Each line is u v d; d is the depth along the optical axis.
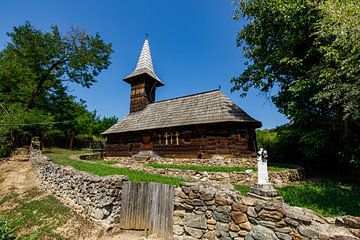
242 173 9.66
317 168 14.70
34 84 22.83
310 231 3.39
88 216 6.94
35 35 22.36
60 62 24.02
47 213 7.70
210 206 4.98
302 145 13.83
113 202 6.58
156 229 5.98
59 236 6.16
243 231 4.26
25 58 22.86
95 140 37.47
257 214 4.13
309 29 10.43
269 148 18.58
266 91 14.82
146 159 16.39
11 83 22.73
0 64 21.75
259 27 13.94
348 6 6.87
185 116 15.73
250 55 15.52
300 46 12.16
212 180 9.88
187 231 5.29
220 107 14.55
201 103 16.34
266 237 3.87
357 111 6.95
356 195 7.79
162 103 19.88
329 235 3.21
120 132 18.80
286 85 13.59
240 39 15.77
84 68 25.41
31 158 15.16
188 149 14.52
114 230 6.33
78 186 7.89
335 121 10.80
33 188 10.88
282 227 3.75
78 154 20.67
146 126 17.28
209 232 4.86
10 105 20.23
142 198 6.47
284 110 13.03
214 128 13.74
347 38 6.84
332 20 7.48
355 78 6.76
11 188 10.71
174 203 5.72
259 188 4.69
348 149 10.53
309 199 6.94
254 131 14.28
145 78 21.94
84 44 24.77
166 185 6.04
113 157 19.50
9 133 17.97
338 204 6.47
